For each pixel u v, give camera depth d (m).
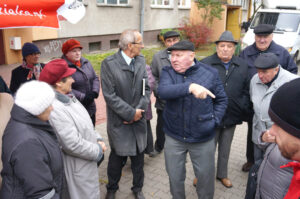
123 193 3.45
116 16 12.70
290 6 10.49
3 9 2.18
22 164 1.63
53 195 1.75
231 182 3.74
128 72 2.96
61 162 1.94
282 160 1.71
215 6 16.55
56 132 2.15
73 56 3.54
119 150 3.04
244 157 4.45
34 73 3.69
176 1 16.58
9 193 1.68
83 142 2.27
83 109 2.44
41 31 9.52
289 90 0.99
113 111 3.01
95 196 2.46
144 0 14.12
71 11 2.62
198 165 2.78
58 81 2.23
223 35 3.28
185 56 2.53
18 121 1.74
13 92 3.63
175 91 2.36
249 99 3.50
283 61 3.97
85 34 11.32
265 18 10.48
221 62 3.36
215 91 2.71
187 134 2.64
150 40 15.27
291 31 9.91
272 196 1.80
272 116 1.04
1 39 9.37
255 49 4.06
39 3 2.37
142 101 3.10
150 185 3.66
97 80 3.93
